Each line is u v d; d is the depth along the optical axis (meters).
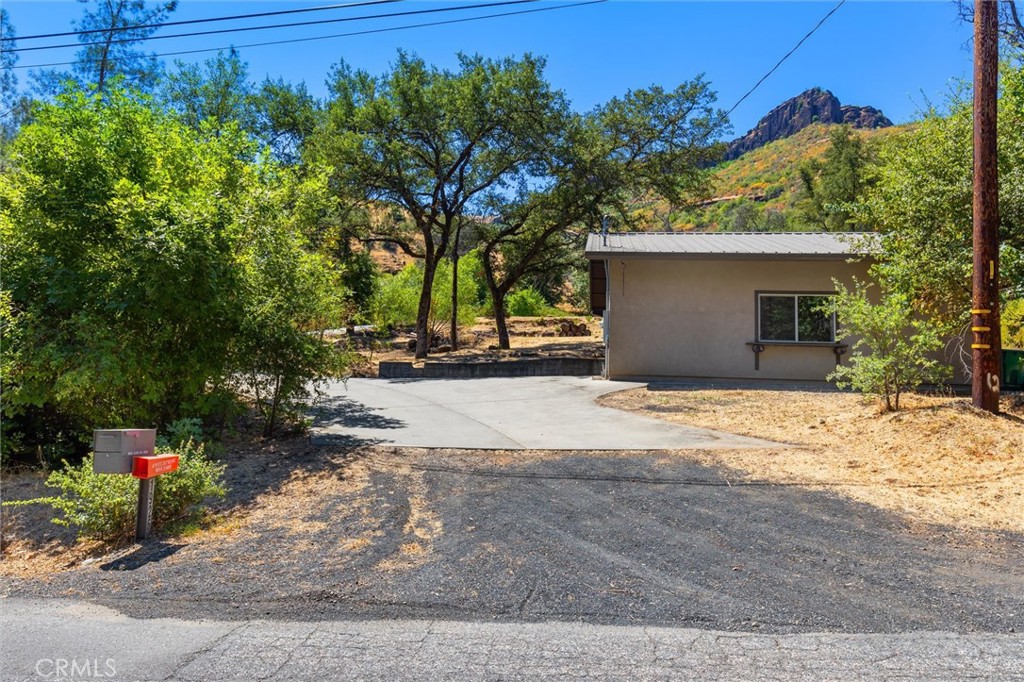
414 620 3.28
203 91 20.45
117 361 6.50
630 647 2.95
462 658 2.87
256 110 21.03
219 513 5.28
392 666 2.81
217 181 8.05
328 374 8.48
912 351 8.07
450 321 28.77
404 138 20.19
